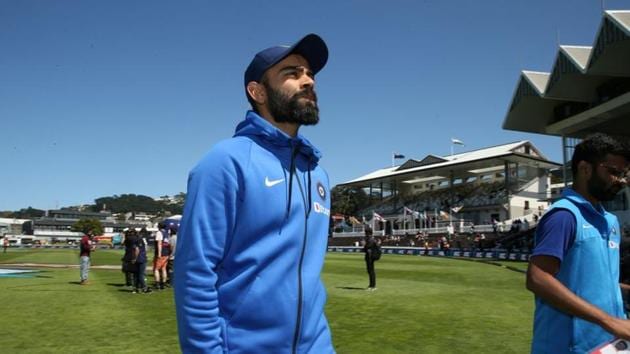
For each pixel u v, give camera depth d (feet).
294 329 6.30
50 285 51.52
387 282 55.72
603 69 107.55
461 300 39.32
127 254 45.14
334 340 24.18
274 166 6.67
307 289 6.53
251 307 6.15
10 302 37.99
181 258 6.21
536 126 151.23
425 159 238.68
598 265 8.39
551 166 204.44
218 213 6.20
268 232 6.40
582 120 126.52
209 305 6.02
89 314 32.12
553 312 8.65
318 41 7.26
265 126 6.80
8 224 518.37
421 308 34.94
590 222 8.56
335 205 287.07
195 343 5.93
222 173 6.29
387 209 251.60
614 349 7.66
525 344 23.29
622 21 95.66
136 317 30.91
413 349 22.29
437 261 105.29
